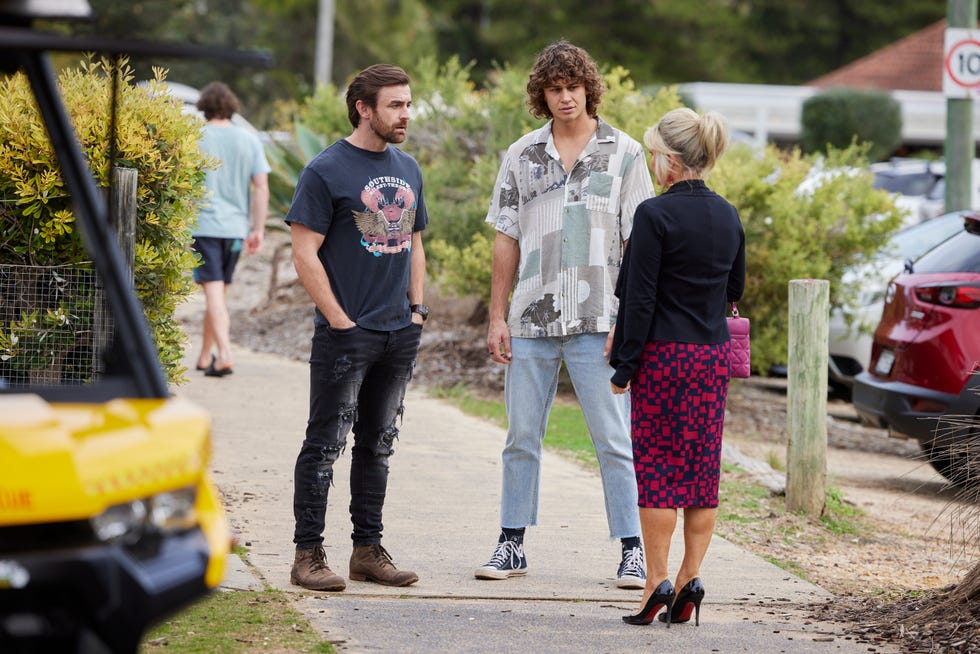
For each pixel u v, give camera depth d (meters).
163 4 72.81
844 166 27.55
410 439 20.53
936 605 12.50
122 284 8.20
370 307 12.43
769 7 121.50
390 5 96.00
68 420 7.38
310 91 68.00
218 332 24.44
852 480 21.70
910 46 94.38
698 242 11.80
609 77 26.97
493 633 11.52
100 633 7.01
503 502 13.72
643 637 11.65
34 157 13.38
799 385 17.61
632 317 11.78
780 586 13.91
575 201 13.53
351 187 12.34
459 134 28.34
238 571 12.91
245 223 23.81
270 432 19.94
